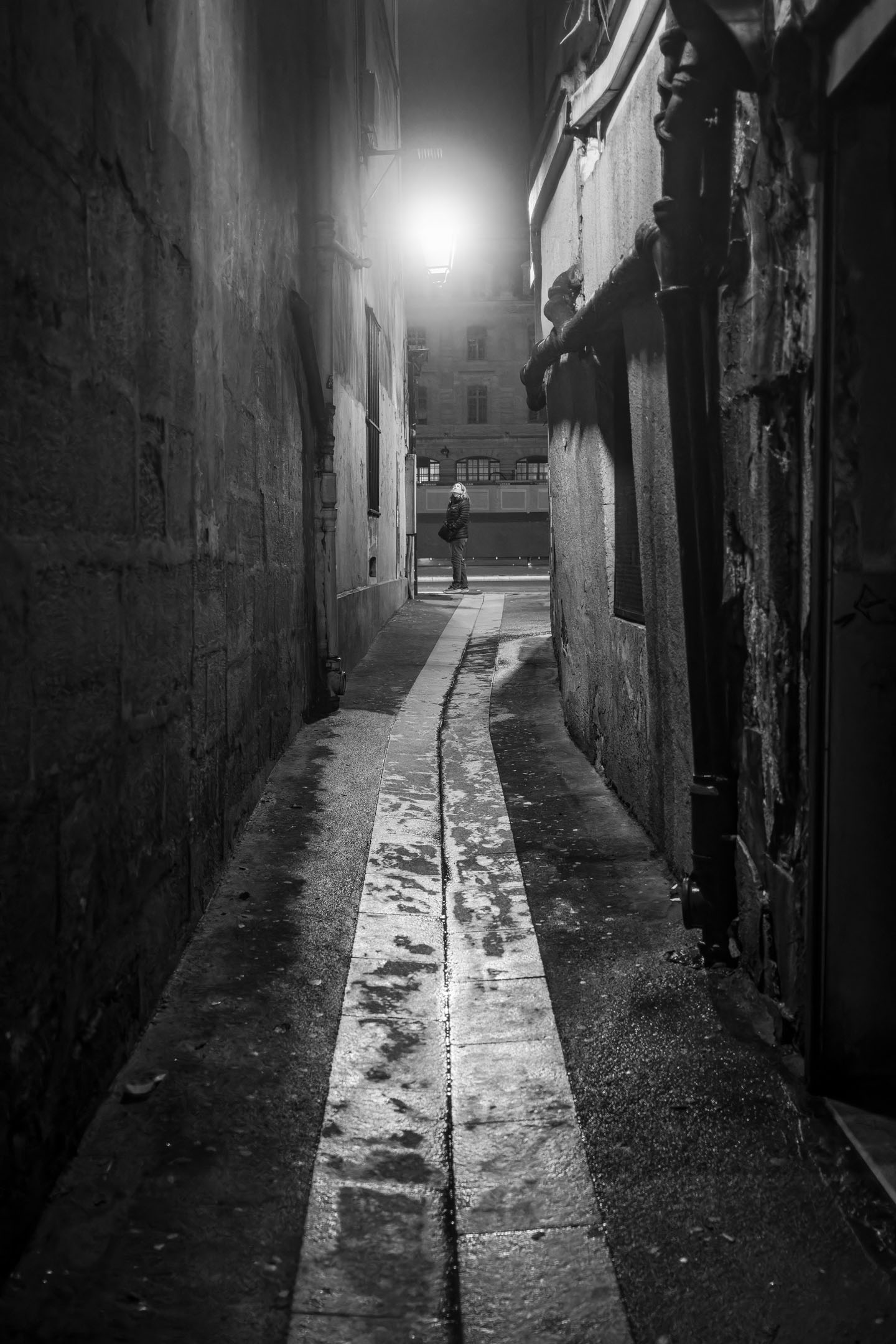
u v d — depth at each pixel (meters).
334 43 8.37
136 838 3.11
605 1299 2.10
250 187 5.41
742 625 3.43
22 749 2.20
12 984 2.17
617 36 4.71
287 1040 3.16
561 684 8.26
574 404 6.82
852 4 2.43
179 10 3.72
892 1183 2.45
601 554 6.04
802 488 2.87
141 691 3.16
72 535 2.52
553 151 7.10
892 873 2.77
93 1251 2.22
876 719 2.73
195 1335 2.00
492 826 5.34
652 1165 2.54
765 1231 2.30
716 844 3.59
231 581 4.73
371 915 4.16
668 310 3.46
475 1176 2.50
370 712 7.99
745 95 3.18
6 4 2.11
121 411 2.93
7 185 2.12
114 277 2.86
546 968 3.69
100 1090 2.76
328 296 7.81
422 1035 3.23
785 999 3.11
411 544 18.38
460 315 61.16
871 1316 2.05
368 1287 2.15
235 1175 2.50
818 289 2.65
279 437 6.35
